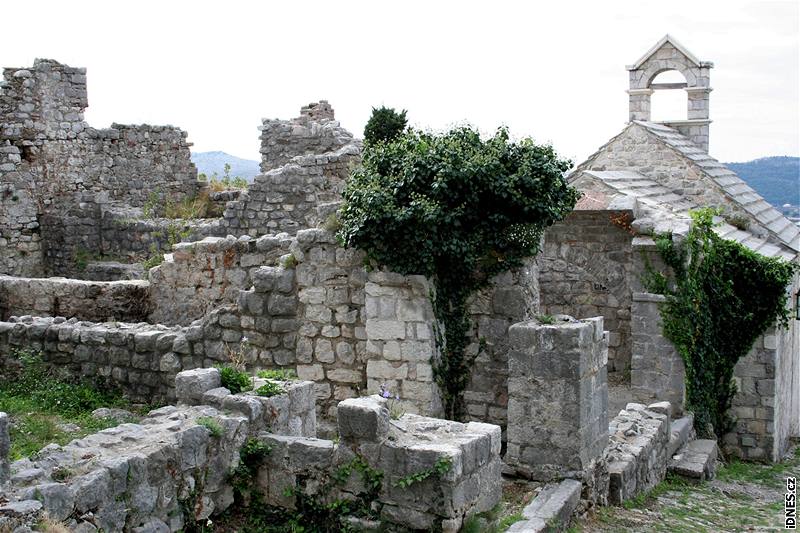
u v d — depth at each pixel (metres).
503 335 14.14
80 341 15.52
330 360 14.78
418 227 13.49
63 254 25.94
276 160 27.20
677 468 15.96
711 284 19.48
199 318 17.80
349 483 9.49
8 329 15.89
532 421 11.74
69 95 26.88
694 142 28.42
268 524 9.80
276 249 17.12
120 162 28.20
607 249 20.95
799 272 22.50
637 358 18.12
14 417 13.29
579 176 20.73
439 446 9.21
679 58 28.06
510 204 13.71
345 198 14.38
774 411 20.08
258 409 10.17
